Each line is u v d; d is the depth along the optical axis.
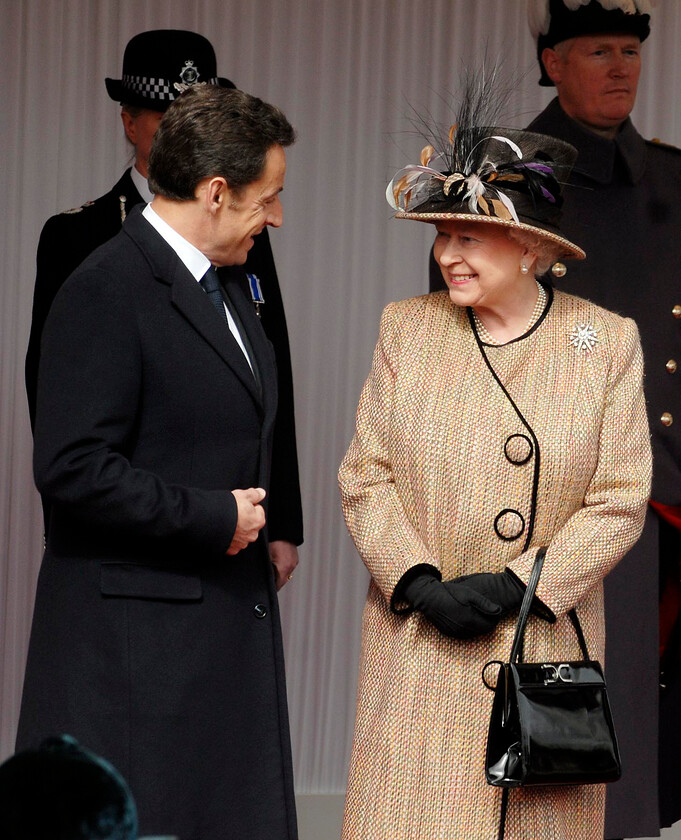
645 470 9.86
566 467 9.62
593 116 13.06
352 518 10.17
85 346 8.80
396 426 9.96
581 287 12.85
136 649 9.02
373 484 10.16
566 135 13.20
